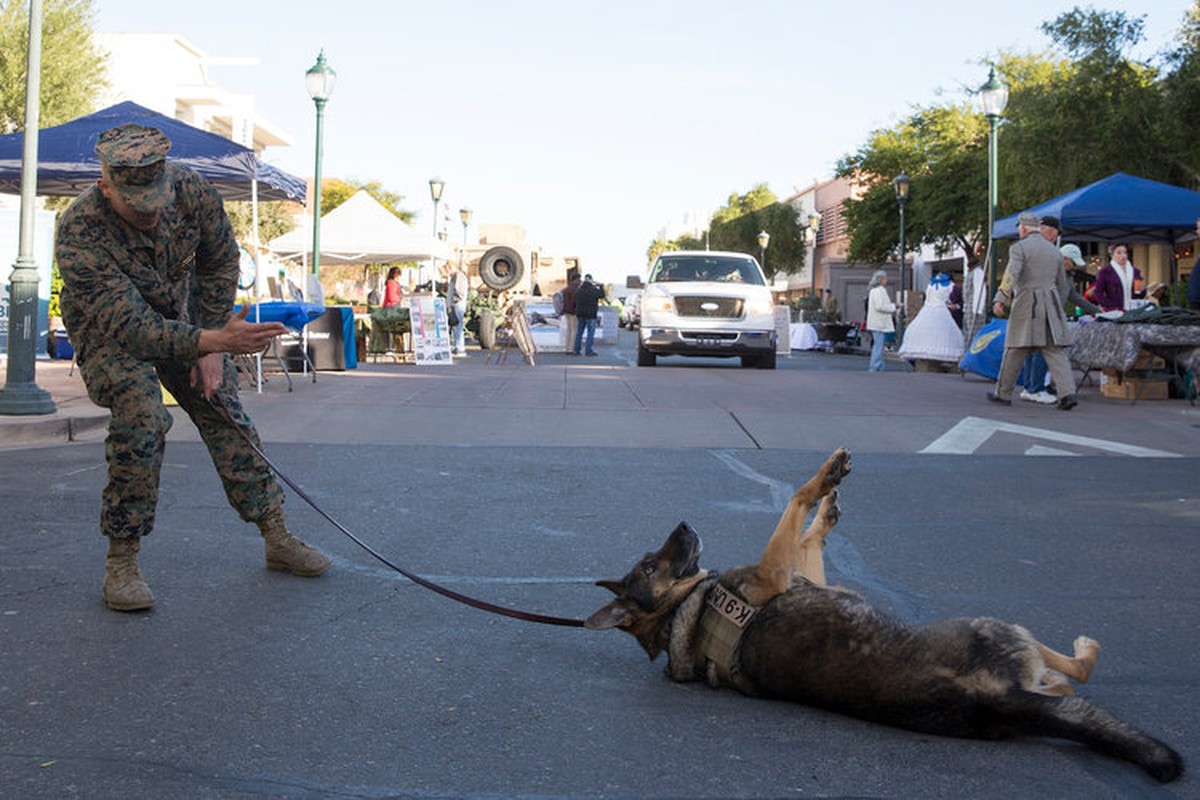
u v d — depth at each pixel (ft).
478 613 15.88
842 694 11.61
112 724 11.43
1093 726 10.28
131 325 14.34
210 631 14.61
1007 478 27.25
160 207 14.11
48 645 13.84
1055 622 15.61
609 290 170.91
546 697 12.57
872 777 10.48
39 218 56.54
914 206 124.88
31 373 32.78
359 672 13.24
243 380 42.88
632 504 23.54
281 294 56.34
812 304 135.33
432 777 10.39
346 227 78.64
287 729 11.44
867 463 29.27
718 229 268.00
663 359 79.20
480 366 62.75
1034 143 79.41
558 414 36.52
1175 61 74.18
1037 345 39.32
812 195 224.33
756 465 28.66
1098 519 22.50
